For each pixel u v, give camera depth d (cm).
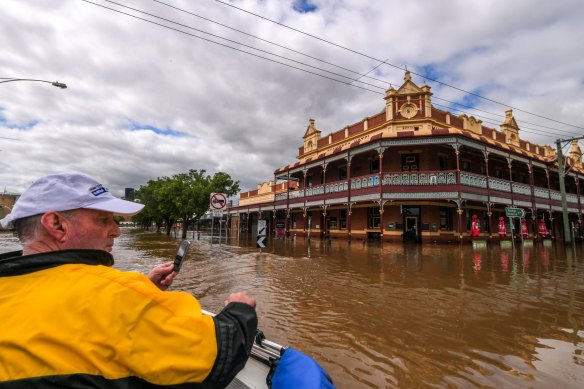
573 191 3231
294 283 711
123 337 96
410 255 1284
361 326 429
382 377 291
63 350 92
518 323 441
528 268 950
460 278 779
